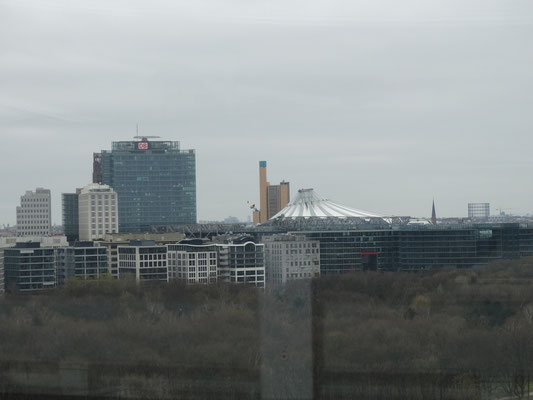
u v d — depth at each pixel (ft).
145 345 612.29
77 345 622.54
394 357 609.83
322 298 594.65
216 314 618.44
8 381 589.73
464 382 630.33
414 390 615.57
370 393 573.74
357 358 584.40
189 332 618.03
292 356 543.39
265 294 573.33
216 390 549.95
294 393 532.73
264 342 552.00
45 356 612.70
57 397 578.66
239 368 549.54
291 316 559.79
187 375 584.81
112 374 605.31
